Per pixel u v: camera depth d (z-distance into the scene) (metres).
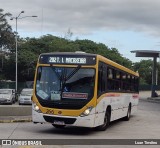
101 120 16.06
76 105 14.74
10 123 19.12
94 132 16.38
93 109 14.85
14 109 21.30
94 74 15.09
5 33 76.38
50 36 85.25
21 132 15.48
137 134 16.03
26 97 39.41
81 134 15.52
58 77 15.19
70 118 14.71
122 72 20.53
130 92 23.38
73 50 81.44
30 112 21.52
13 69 77.38
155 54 67.44
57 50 79.81
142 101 55.03
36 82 15.41
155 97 66.06
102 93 15.96
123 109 21.19
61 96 14.91
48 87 15.16
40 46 80.31
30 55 76.12
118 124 20.52
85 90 14.91
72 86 14.98
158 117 25.92
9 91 43.06
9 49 77.94
